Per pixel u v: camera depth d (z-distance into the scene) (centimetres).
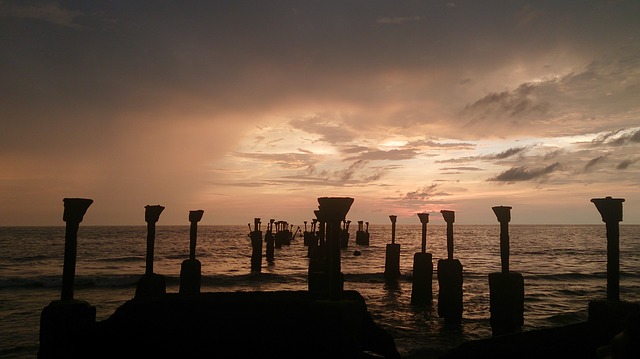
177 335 683
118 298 2181
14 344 1334
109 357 670
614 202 770
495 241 9850
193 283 1238
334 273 655
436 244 8438
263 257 4941
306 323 694
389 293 2275
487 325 1493
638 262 4638
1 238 9694
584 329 717
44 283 2681
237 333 688
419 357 1045
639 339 280
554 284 2833
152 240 1089
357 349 632
